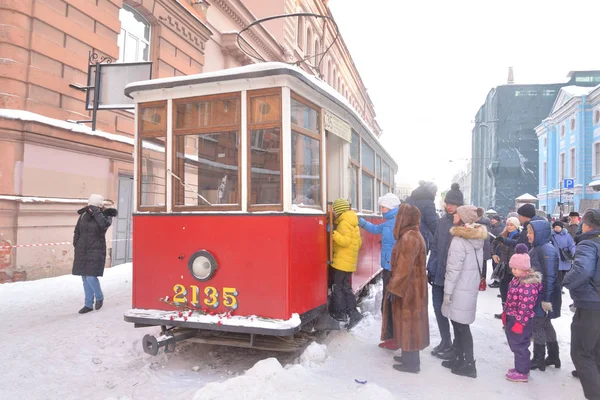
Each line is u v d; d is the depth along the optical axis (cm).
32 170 879
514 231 748
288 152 438
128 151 1107
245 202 450
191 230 465
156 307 477
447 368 471
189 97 481
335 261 529
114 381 429
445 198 519
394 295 464
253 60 1825
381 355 503
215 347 527
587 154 3256
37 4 885
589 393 389
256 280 438
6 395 399
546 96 4559
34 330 586
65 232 963
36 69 887
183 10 1327
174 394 395
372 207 812
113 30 1079
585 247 388
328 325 505
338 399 361
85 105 994
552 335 479
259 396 356
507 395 404
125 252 1164
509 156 4572
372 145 816
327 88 547
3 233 843
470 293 448
